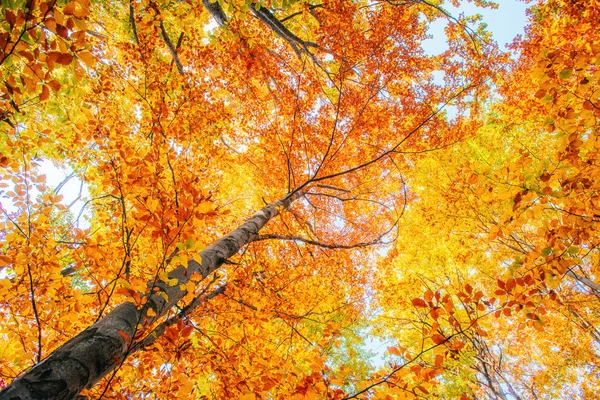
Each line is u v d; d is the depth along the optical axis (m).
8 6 1.39
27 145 3.03
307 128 5.79
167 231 2.03
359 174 6.89
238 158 6.21
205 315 3.49
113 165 2.60
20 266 2.53
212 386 3.41
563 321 8.52
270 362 3.09
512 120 7.89
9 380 2.53
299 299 5.00
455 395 7.01
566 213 2.68
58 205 2.65
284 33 5.01
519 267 2.75
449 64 6.41
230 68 4.75
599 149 2.58
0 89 1.90
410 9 6.44
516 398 7.16
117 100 4.50
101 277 2.75
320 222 7.56
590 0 5.39
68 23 1.48
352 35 5.08
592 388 8.68
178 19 3.28
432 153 7.79
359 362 7.94
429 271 8.73
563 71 2.57
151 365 2.88
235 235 3.36
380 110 5.90
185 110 4.16
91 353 1.54
